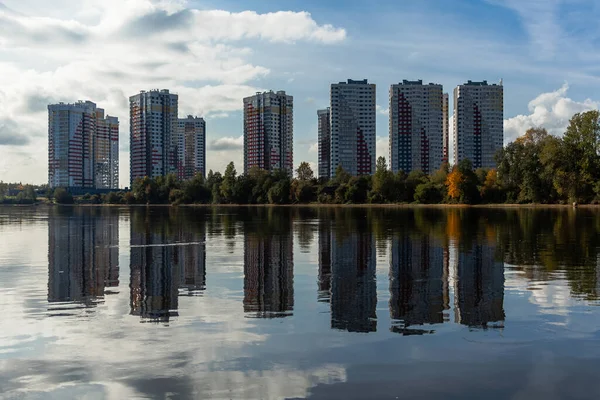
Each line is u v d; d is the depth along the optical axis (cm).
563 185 13875
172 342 1606
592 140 13738
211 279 2741
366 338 1638
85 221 9125
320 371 1362
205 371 1367
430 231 5912
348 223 7744
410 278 2719
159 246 4481
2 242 4950
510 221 7931
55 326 1800
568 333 1678
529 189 15638
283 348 1543
